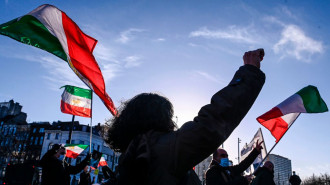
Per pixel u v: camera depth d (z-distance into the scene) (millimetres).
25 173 9273
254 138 7637
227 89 1139
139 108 1294
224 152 4535
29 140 60500
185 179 1162
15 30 3193
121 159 1280
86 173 7902
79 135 56188
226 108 1087
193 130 1104
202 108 1162
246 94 1117
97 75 3354
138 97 1346
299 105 4812
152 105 1298
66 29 3443
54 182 4582
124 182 1116
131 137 1288
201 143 1083
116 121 1354
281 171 141250
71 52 3348
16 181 9266
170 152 1121
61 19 3443
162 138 1182
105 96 3264
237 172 4918
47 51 3271
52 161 4684
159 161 1113
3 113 85812
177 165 1099
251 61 1238
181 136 1121
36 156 58281
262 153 7258
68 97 8172
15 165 9492
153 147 1147
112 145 1361
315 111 4711
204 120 1100
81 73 3287
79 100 8281
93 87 3256
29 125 62344
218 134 1067
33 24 3312
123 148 1325
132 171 1094
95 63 3412
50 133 59219
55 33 3359
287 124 5246
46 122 65125
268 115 4949
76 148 10422
